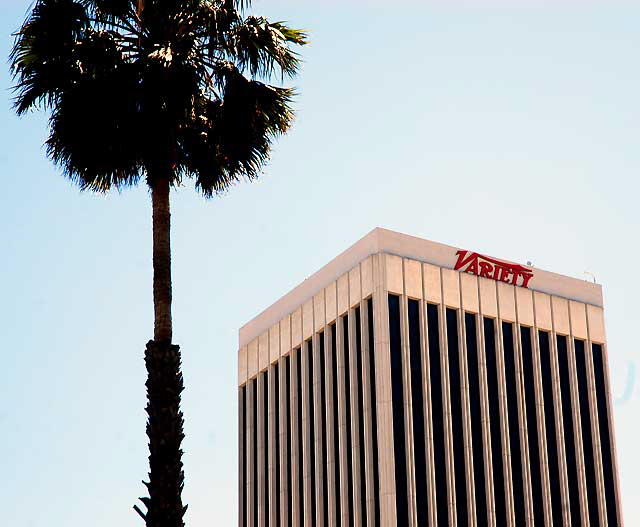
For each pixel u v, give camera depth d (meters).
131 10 34.66
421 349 73.44
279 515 81.12
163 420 30.50
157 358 31.12
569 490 78.62
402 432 70.88
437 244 77.00
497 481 74.62
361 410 73.12
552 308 81.81
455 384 74.75
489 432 75.06
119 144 33.22
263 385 86.50
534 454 77.38
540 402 78.44
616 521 80.19
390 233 74.81
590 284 85.31
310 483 77.44
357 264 75.62
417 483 70.56
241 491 87.75
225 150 35.22
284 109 36.38
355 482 71.69
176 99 33.03
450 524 71.12
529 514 75.12
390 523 68.12
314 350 79.12
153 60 33.31
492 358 77.25
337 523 73.56
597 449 81.00
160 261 32.62
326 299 78.75
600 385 83.31
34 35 33.78
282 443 81.50
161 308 32.00
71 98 33.12
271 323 86.56
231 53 35.50
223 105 35.16
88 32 34.34
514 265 80.62
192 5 34.50
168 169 33.31
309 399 79.44
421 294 74.44
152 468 30.25
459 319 76.06
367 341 73.12
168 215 33.28
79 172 33.94
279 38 35.66
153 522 29.73
